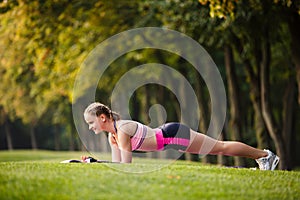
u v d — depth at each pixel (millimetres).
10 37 34844
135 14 35875
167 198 11109
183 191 11664
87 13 33656
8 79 47844
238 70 48031
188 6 28531
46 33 33500
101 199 10961
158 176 12867
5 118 84125
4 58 38688
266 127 33875
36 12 32000
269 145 34719
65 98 62281
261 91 31797
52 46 34906
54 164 14469
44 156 47562
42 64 36156
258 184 12812
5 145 99375
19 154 54156
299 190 12656
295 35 26609
